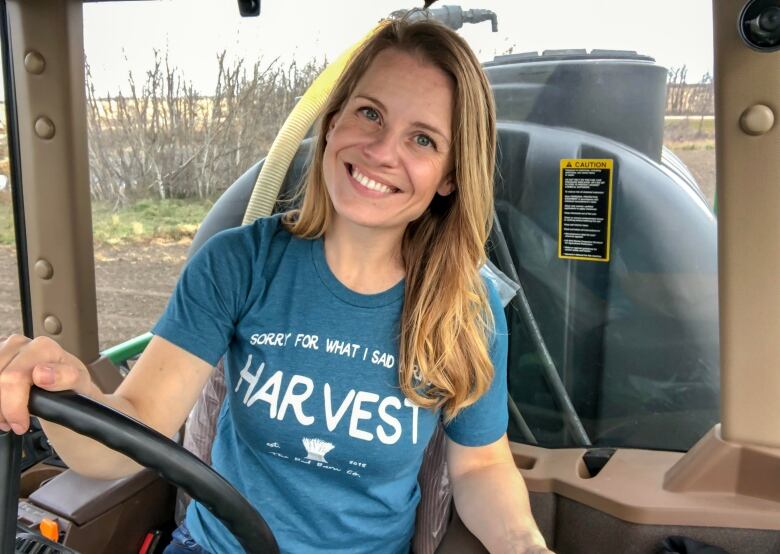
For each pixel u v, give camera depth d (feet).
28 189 5.50
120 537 5.10
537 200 5.61
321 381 3.91
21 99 5.28
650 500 4.80
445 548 4.34
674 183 5.19
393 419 3.96
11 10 5.06
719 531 4.66
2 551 2.35
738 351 4.51
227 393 4.24
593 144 5.32
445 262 4.02
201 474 2.46
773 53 3.95
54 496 4.89
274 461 4.05
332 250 4.05
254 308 4.00
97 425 2.36
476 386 4.16
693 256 5.31
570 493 5.16
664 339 5.58
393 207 3.79
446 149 3.86
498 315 4.36
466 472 4.49
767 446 4.58
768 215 4.22
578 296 5.70
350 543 4.19
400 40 3.83
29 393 2.39
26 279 5.79
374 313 4.00
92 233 5.74
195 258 4.09
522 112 5.46
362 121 3.81
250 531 2.63
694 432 5.72
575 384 5.91
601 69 5.15
